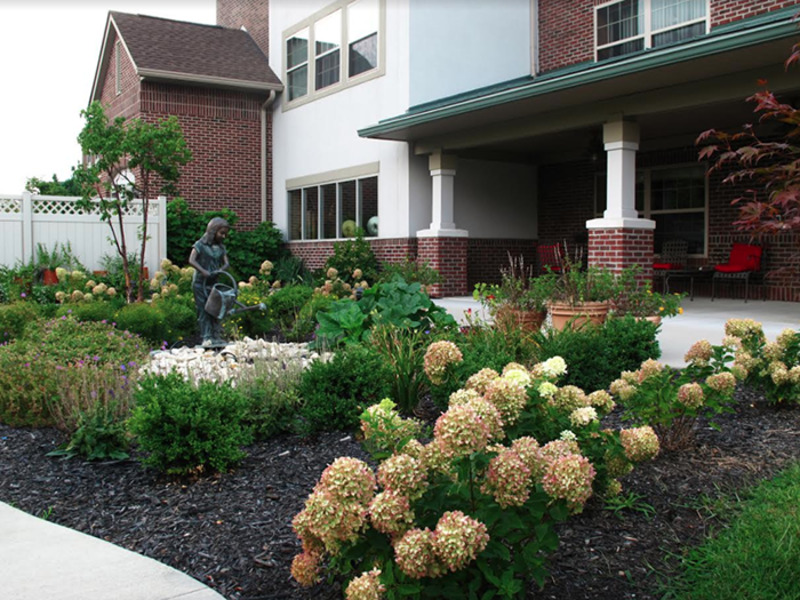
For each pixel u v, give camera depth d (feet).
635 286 27.86
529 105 39.96
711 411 17.58
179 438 14.30
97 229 56.03
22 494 13.91
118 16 66.49
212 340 29.27
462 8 53.26
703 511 12.05
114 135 42.86
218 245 29.71
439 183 50.26
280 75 65.92
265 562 10.68
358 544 8.32
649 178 52.54
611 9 51.60
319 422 17.21
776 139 42.80
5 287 46.01
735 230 46.91
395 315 24.38
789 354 17.90
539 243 59.00
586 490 8.36
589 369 20.68
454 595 8.23
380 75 53.83
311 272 59.47
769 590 9.46
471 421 8.08
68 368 19.35
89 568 10.47
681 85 35.17
